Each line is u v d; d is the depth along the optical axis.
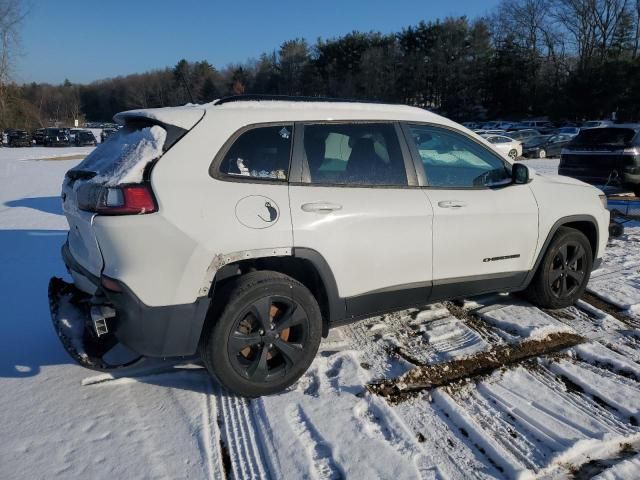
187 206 2.82
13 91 53.81
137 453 2.66
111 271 2.78
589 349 3.71
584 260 4.51
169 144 2.89
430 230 3.56
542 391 3.26
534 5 61.28
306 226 3.09
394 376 3.40
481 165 3.99
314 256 3.14
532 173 4.30
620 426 2.91
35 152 32.88
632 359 3.63
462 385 3.32
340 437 2.78
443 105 68.06
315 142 3.27
